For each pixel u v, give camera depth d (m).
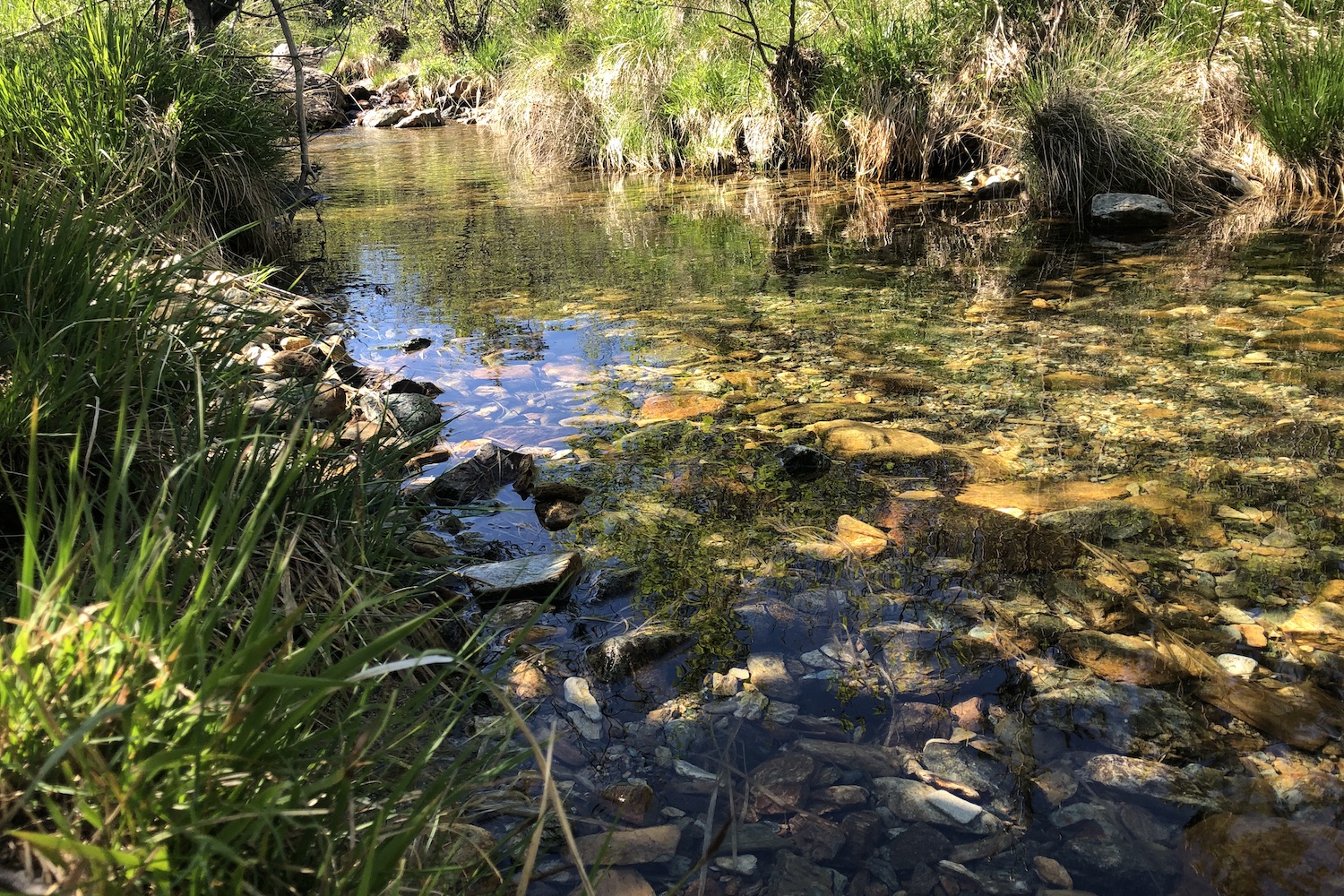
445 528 2.53
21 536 1.69
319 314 4.41
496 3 16.31
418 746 1.62
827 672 1.93
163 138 4.67
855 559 2.34
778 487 2.73
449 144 11.99
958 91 7.92
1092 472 2.75
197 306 2.68
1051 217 6.53
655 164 9.47
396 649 1.78
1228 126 7.00
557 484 2.70
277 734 1.08
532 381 3.65
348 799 1.15
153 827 1.01
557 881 1.44
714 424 3.19
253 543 1.17
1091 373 3.54
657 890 1.42
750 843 1.51
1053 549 2.35
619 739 1.75
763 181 8.41
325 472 2.25
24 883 0.96
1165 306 4.35
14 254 2.03
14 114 4.10
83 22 4.90
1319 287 4.52
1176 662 1.92
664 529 2.50
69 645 1.05
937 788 1.62
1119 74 6.92
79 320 1.92
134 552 1.41
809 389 3.49
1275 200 6.39
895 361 3.76
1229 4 7.36
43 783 0.99
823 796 1.61
